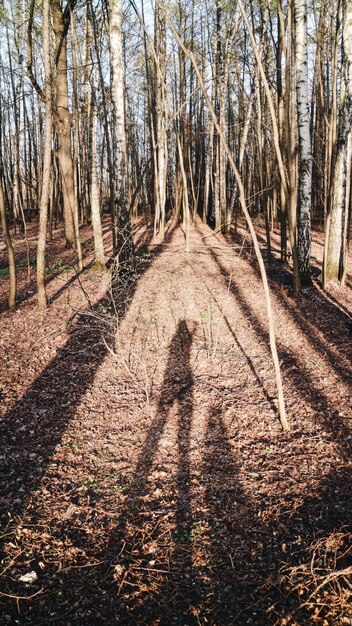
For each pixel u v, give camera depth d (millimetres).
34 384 6113
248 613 2811
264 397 5703
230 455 4559
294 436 4781
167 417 5348
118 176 10305
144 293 9867
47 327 7984
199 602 2908
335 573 2906
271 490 3982
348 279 10641
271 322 4613
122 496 4004
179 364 6797
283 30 8242
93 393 5918
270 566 3156
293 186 9000
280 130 13297
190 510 3793
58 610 2869
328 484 3977
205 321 8453
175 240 16453
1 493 3996
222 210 18469
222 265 12398
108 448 4742
